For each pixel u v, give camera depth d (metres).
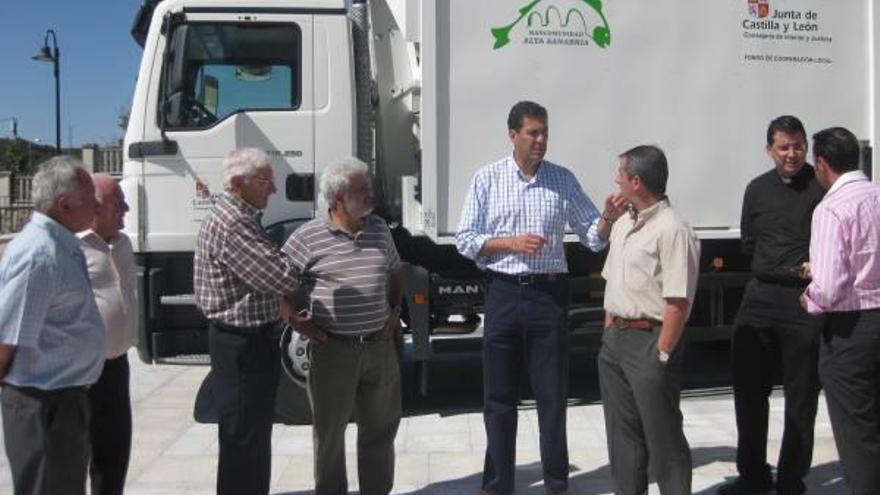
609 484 5.25
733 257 7.38
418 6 6.41
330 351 4.55
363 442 4.84
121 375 4.40
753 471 4.98
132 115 6.50
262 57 6.59
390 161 7.18
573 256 7.12
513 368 4.87
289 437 6.28
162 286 6.46
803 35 7.00
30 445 3.46
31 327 3.38
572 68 6.57
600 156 6.66
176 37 6.48
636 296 4.25
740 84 6.88
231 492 4.34
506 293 4.78
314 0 6.58
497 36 6.43
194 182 6.50
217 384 4.34
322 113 6.61
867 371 4.14
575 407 7.12
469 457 5.81
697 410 6.91
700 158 6.84
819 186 4.77
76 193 3.53
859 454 4.18
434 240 6.39
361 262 4.54
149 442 6.20
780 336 4.86
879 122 7.14
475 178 4.92
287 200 6.59
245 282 4.21
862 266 4.09
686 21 6.76
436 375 8.38
